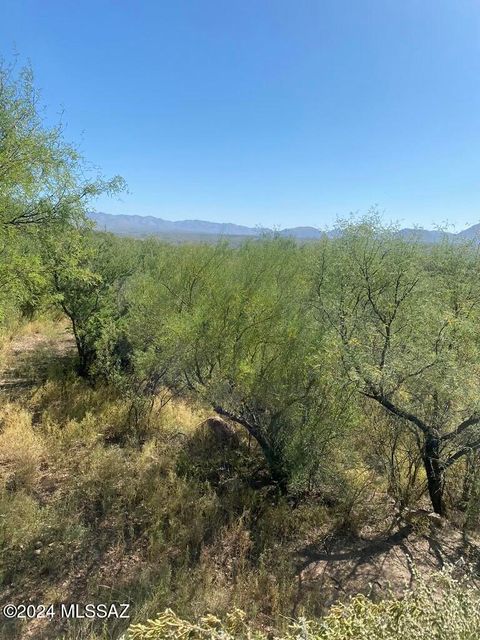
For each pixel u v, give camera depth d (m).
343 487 4.88
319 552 4.31
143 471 5.23
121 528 4.30
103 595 3.52
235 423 6.72
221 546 4.22
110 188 6.18
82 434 6.00
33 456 5.19
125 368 8.13
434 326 4.78
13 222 5.47
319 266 7.80
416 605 1.55
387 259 6.14
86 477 4.96
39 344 10.59
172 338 5.82
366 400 5.17
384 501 5.22
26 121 5.06
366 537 4.60
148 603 3.38
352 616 1.52
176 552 4.09
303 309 6.09
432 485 5.06
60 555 3.87
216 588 3.68
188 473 5.33
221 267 8.20
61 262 6.56
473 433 4.68
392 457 5.20
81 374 8.74
